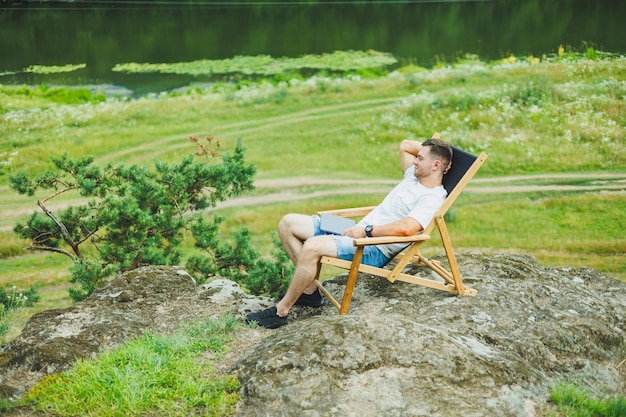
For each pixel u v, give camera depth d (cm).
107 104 2703
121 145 2416
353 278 468
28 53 3469
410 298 500
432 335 398
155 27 3988
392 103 2531
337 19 4056
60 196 2042
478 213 1783
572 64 2572
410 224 466
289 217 504
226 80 3080
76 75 3183
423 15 3944
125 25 4009
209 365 412
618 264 1537
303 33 3816
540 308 482
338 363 373
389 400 349
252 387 368
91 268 815
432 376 366
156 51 3566
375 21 3931
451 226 1755
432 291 508
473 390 360
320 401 350
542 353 429
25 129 2494
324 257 466
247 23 4075
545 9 3566
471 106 2331
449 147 487
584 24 3225
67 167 933
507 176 1992
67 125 2542
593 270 591
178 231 920
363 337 390
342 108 2564
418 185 489
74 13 4209
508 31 3372
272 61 3344
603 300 515
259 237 1738
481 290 501
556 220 1733
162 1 4562
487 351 404
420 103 2403
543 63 2628
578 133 2077
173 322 493
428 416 337
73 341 447
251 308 516
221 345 443
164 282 557
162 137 2462
